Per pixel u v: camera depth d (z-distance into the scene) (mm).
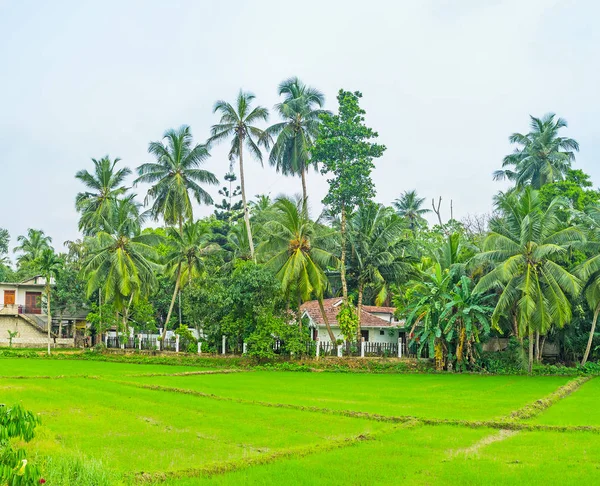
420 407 28625
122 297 59188
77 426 22406
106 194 66250
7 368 43781
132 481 15383
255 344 51562
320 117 61250
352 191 58031
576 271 48594
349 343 55000
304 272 51688
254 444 20109
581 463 17859
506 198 50594
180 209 65125
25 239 93188
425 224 93062
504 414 26656
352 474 16453
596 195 59500
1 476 10766
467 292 50125
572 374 48625
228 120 63125
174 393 31656
